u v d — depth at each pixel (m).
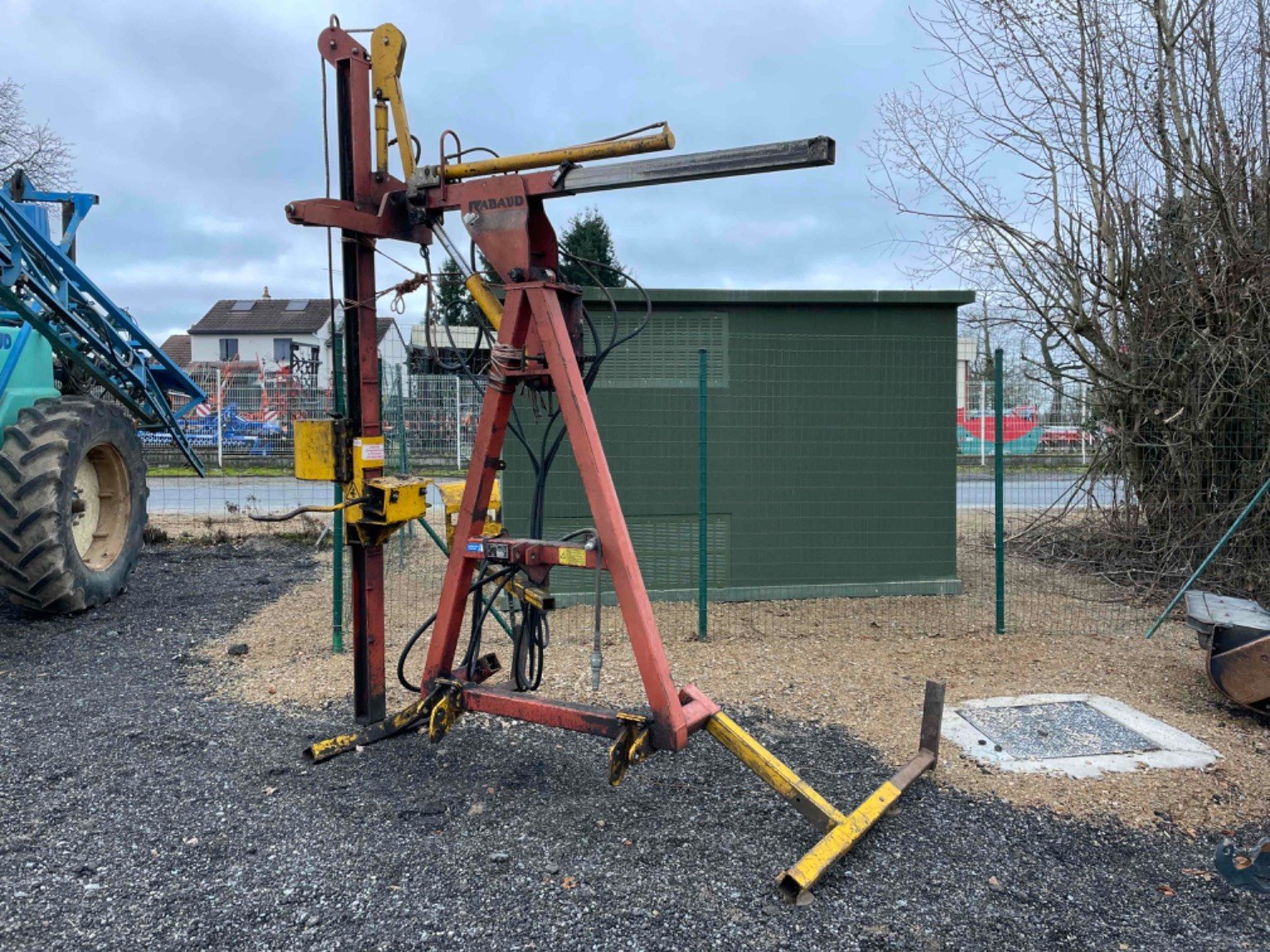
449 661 3.66
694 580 6.66
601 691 4.58
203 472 8.57
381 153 3.76
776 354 6.62
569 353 3.24
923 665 5.17
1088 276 7.98
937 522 6.89
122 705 4.42
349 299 3.77
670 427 6.55
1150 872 2.98
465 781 3.56
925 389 6.81
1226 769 3.75
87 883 2.79
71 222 7.14
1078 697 4.58
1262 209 7.09
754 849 3.04
